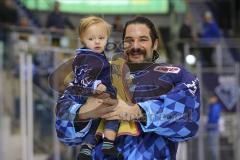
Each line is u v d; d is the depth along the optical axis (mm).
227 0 16219
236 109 10203
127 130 2891
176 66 3035
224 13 16234
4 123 8562
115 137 2900
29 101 8391
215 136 9898
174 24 13805
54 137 8508
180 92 2898
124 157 2916
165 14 14156
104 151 2879
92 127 2957
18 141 8523
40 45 8570
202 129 9875
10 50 8758
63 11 12453
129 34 3080
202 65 10750
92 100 2863
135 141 2922
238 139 9969
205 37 12734
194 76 3037
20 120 8531
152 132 2932
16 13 11688
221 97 10305
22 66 8398
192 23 13656
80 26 3014
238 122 10031
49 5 12289
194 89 2959
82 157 2967
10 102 8648
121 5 13758
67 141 3012
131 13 14016
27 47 8414
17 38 8883
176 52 11172
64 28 10883
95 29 2977
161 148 2943
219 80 10508
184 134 2912
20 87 8477
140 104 2850
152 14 14180
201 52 11117
